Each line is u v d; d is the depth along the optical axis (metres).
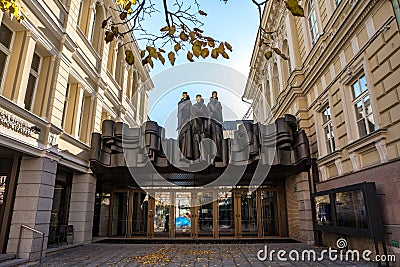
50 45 7.73
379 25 6.07
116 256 7.28
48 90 7.69
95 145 9.33
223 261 6.57
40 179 7.02
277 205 11.91
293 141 9.28
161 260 6.68
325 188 8.72
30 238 6.62
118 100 13.13
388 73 5.79
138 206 11.94
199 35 2.66
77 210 9.65
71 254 7.62
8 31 6.80
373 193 5.86
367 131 6.80
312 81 9.73
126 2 2.93
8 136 5.95
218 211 11.70
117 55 13.88
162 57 2.72
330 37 8.52
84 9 10.42
